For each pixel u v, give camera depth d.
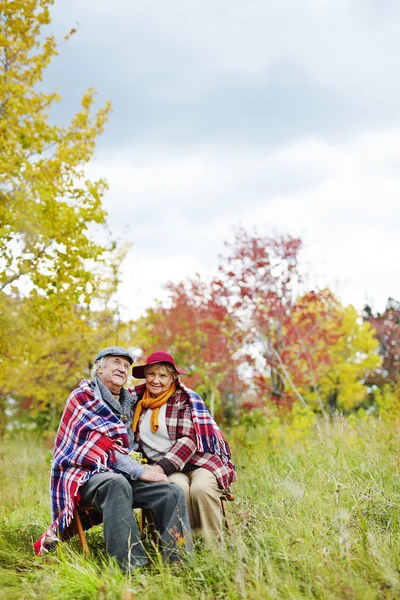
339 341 17.08
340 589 3.32
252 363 12.84
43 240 6.69
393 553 3.75
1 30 6.73
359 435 7.65
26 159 6.77
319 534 4.07
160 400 5.02
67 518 4.42
